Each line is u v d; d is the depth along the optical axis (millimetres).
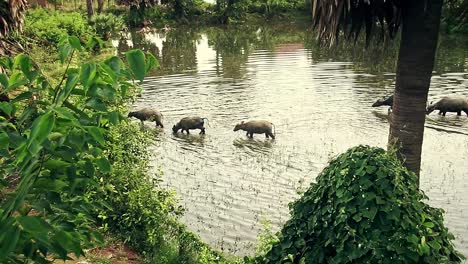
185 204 9812
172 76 24312
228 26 53344
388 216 3527
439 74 22766
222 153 13203
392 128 5887
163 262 5773
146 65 2594
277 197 10180
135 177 7082
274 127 14883
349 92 19766
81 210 2867
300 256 4020
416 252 3445
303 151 13141
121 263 5609
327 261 3805
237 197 10188
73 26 26516
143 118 15750
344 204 3648
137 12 49406
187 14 55750
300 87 20984
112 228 6371
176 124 15133
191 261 5965
